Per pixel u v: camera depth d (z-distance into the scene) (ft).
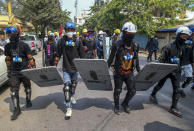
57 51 11.38
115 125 10.13
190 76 14.99
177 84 11.44
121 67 10.73
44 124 10.23
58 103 13.44
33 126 10.00
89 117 11.11
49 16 89.56
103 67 10.45
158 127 9.96
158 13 77.82
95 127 9.91
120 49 10.37
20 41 10.77
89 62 10.32
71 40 10.91
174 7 63.41
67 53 11.07
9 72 10.98
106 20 69.82
